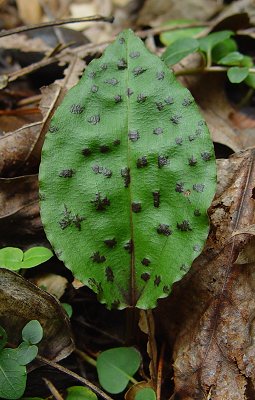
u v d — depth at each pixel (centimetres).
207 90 23
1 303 15
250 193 16
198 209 14
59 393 16
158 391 16
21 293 15
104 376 16
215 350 15
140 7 36
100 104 15
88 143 15
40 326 15
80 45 26
